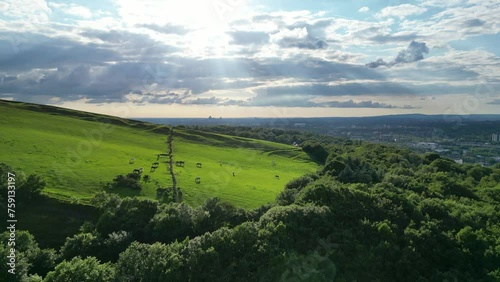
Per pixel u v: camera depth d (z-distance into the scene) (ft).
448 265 139.03
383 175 267.59
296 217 152.97
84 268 124.98
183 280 125.70
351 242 141.38
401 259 135.03
